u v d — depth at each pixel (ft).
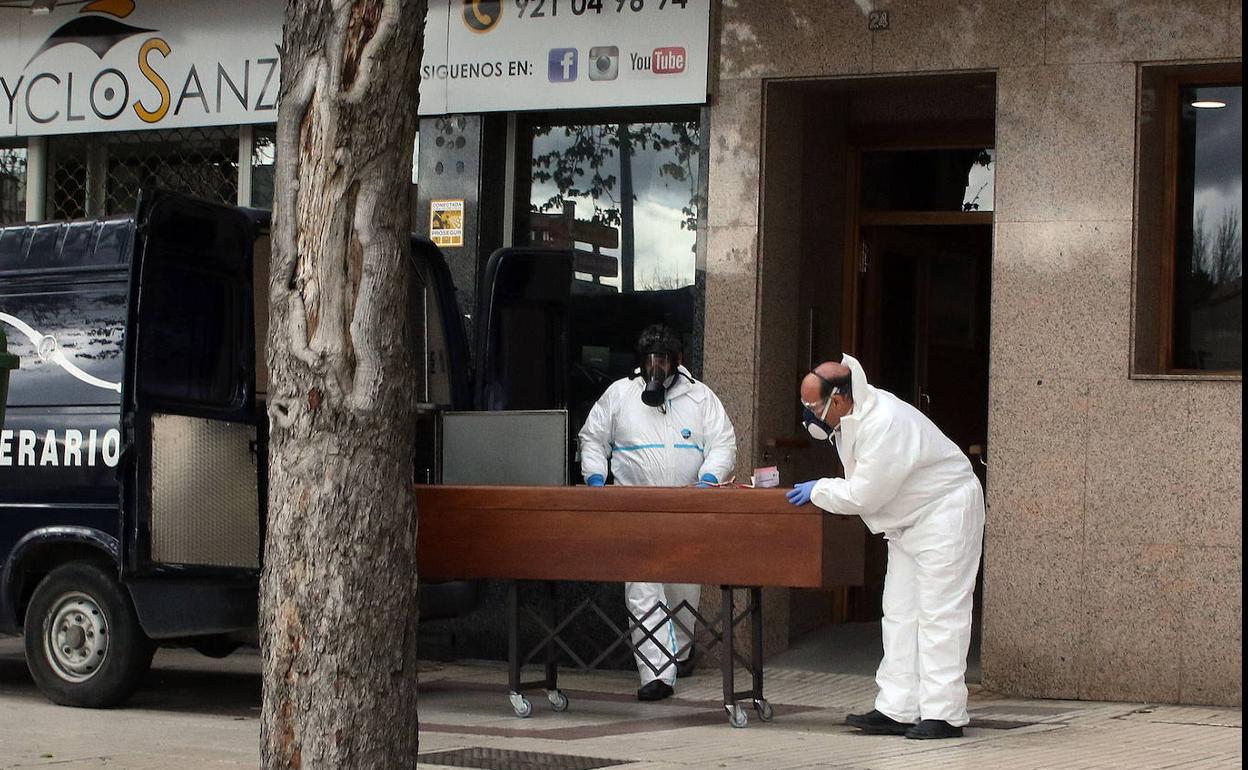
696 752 23.29
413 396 16.14
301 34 15.78
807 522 24.80
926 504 25.00
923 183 36.94
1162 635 29.12
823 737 24.97
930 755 22.98
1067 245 29.94
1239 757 22.98
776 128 32.89
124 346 26.14
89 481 26.89
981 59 30.63
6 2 38.24
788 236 33.83
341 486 15.55
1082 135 29.91
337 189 15.60
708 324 32.63
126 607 27.02
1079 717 27.48
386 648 15.72
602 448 30.58
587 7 33.47
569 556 26.05
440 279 31.94
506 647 33.86
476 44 34.30
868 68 31.40
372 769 15.58
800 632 35.91
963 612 25.07
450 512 26.71
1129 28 29.68
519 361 32.17
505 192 34.78
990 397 30.32
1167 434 29.19
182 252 26.76
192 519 26.58
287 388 15.70
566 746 23.88
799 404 34.91
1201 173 30.42
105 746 23.36
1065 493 29.78
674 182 33.81
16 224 28.48
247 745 23.61
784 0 32.07
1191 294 30.48
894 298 38.22
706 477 29.68
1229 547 28.73
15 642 38.22
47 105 38.01
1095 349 29.71
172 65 36.94
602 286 34.32
